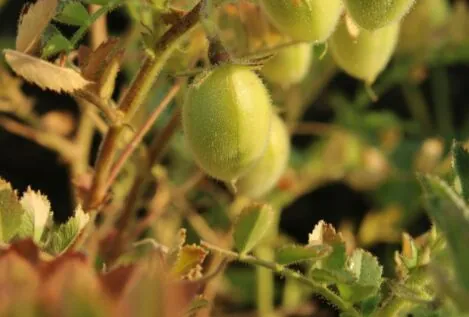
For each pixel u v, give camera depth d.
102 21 0.40
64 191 0.62
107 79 0.32
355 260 0.32
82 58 0.33
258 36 0.37
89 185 0.36
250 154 0.32
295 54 0.37
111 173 0.34
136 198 0.37
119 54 0.32
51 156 0.63
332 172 0.49
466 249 0.25
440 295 0.26
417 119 0.62
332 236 0.32
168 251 0.31
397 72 0.52
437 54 0.50
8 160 0.63
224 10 0.37
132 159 0.38
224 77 0.31
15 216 0.29
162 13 0.31
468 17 0.49
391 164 0.54
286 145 0.36
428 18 0.50
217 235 0.46
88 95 0.32
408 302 0.31
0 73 0.43
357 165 0.50
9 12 0.65
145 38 0.32
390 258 0.51
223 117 0.31
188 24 0.32
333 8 0.32
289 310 0.48
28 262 0.25
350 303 0.31
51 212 0.31
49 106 0.60
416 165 0.49
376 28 0.31
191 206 0.47
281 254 0.31
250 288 0.51
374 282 0.32
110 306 0.25
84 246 0.34
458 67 0.69
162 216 0.45
